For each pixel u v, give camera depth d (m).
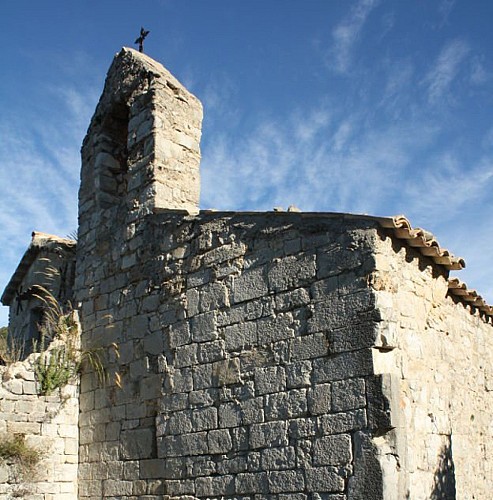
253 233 11.45
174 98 14.80
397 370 9.60
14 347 16.78
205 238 12.33
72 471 13.96
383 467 8.88
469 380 12.16
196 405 11.72
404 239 10.20
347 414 9.44
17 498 13.12
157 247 13.35
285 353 10.45
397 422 9.02
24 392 13.80
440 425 10.42
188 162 14.67
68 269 17.83
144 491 12.37
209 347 11.73
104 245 14.85
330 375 9.77
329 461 9.51
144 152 14.34
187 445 11.69
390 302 9.62
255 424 10.62
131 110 14.97
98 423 13.80
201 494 11.25
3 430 13.38
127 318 13.73
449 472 10.34
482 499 11.73
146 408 12.76
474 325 13.03
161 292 13.00
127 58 15.39
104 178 15.57
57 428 14.02
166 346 12.60
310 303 10.29
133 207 14.23
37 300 18.45
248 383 10.90
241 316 11.30
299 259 10.59
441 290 11.27
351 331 9.66
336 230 10.19
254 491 10.41
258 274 11.18
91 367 14.34
